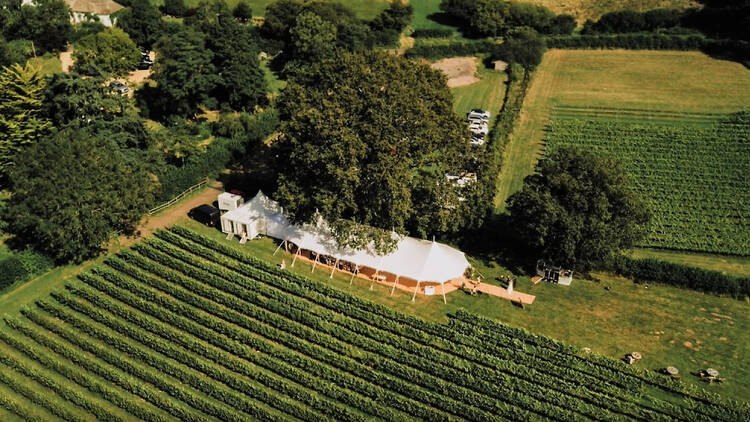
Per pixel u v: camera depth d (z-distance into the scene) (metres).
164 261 78.94
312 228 80.44
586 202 72.81
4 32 142.75
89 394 61.94
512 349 65.31
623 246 75.06
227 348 65.81
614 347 66.81
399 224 75.31
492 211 88.00
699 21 159.00
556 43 158.00
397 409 59.44
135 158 89.25
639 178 99.00
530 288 76.56
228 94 121.50
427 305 73.25
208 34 119.12
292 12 149.25
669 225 87.94
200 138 111.88
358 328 67.75
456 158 79.44
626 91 132.75
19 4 148.50
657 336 68.44
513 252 83.06
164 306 71.44
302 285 74.81
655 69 144.00
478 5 157.50
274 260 80.88
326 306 71.81
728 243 84.12
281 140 83.31
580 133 113.69
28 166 77.00
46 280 77.00
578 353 64.94
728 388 61.56
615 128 114.88
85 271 78.12
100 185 77.56
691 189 96.00
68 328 69.00
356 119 77.19
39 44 139.75
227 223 85.12
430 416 57.97
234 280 74.94
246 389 60.91
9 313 71.50
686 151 106.44
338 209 74.12
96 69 93.25
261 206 85.31
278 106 89.69
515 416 57.78
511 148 110.38
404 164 73.69
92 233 75.88
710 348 66.69
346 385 61.25
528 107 126.62
